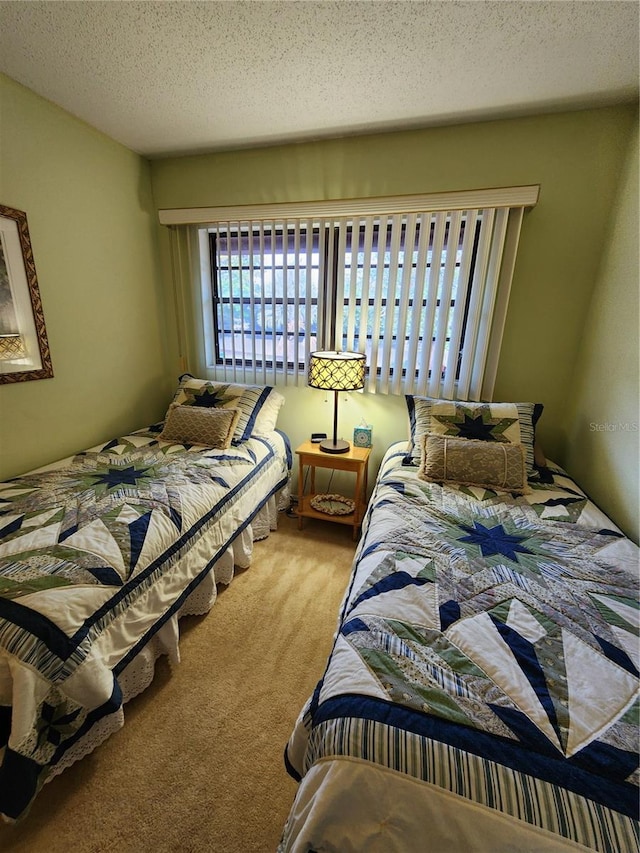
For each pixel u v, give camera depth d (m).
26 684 0.90
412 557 1.20
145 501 1.52
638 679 0.81
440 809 0.60
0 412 1.73
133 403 2.50
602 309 1.85
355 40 1.35
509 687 0.78
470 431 1.92
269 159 2.22
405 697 0.75
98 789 1.07
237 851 0.95
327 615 1.72
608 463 1.69
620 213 1.76
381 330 2.29
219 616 1.71
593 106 1.75
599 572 1.16
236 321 2.55
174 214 2.38
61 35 1.34
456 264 2.08
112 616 1.13
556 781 0.62
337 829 0.62
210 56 1.45
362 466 2.20
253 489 2.03
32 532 1.27
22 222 1.72
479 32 1.30
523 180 1.92
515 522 1.45
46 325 1.89
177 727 1.24
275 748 1.18
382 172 2.08
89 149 2.01
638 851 0.54
